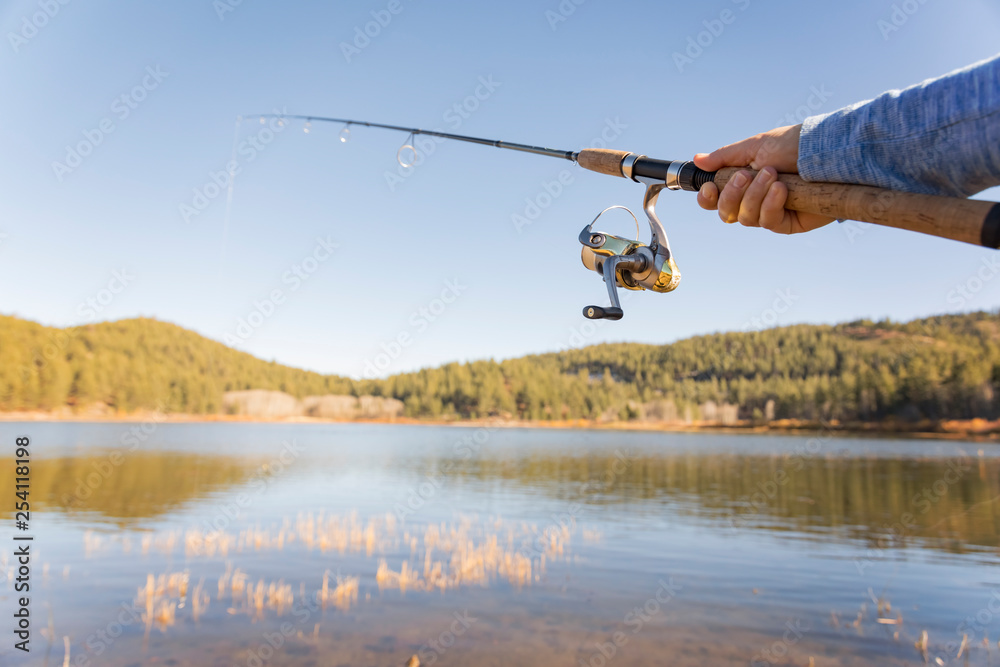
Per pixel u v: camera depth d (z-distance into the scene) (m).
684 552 12.99
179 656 6.97
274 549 12.48
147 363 87.56
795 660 7.19
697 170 1.41
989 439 68.38
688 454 48.88
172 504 19.06
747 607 9.22
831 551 13.40
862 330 108.00
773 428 91.50
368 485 25.73
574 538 14.32
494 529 15.33
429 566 11.19
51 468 28.84
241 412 96.81
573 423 103.75
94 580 9.98
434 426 101.06
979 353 84.50
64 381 75.94
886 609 9.17
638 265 1.57
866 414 86.38
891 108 0.92
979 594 10.06
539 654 7.29
